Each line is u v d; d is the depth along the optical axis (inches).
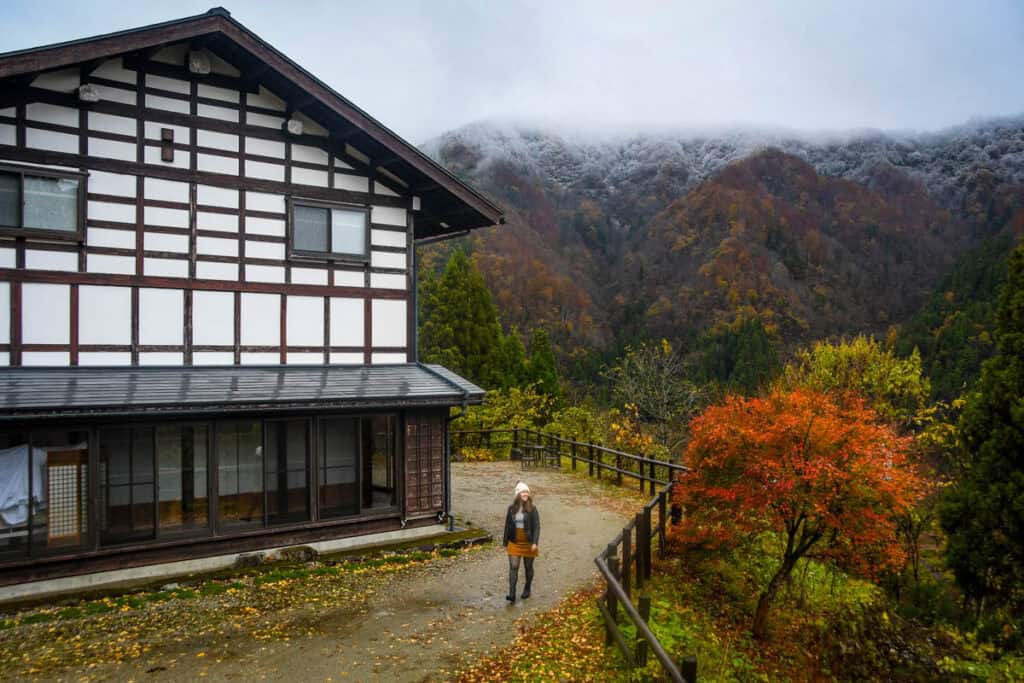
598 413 1151.0
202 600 370.6
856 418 381.7
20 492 366.6
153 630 332.2
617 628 302.7
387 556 445.7
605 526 530.6
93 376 401.7
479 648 315.3
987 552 500.1
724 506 379.9
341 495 466.9
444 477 505.0
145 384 401.7
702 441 384.8
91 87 412.2
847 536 357.4
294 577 407.5
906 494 353.1
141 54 430.3
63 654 305.6
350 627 339.0
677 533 400.2
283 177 482.9
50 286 406.6
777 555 461.1
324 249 495.8
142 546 393.1
